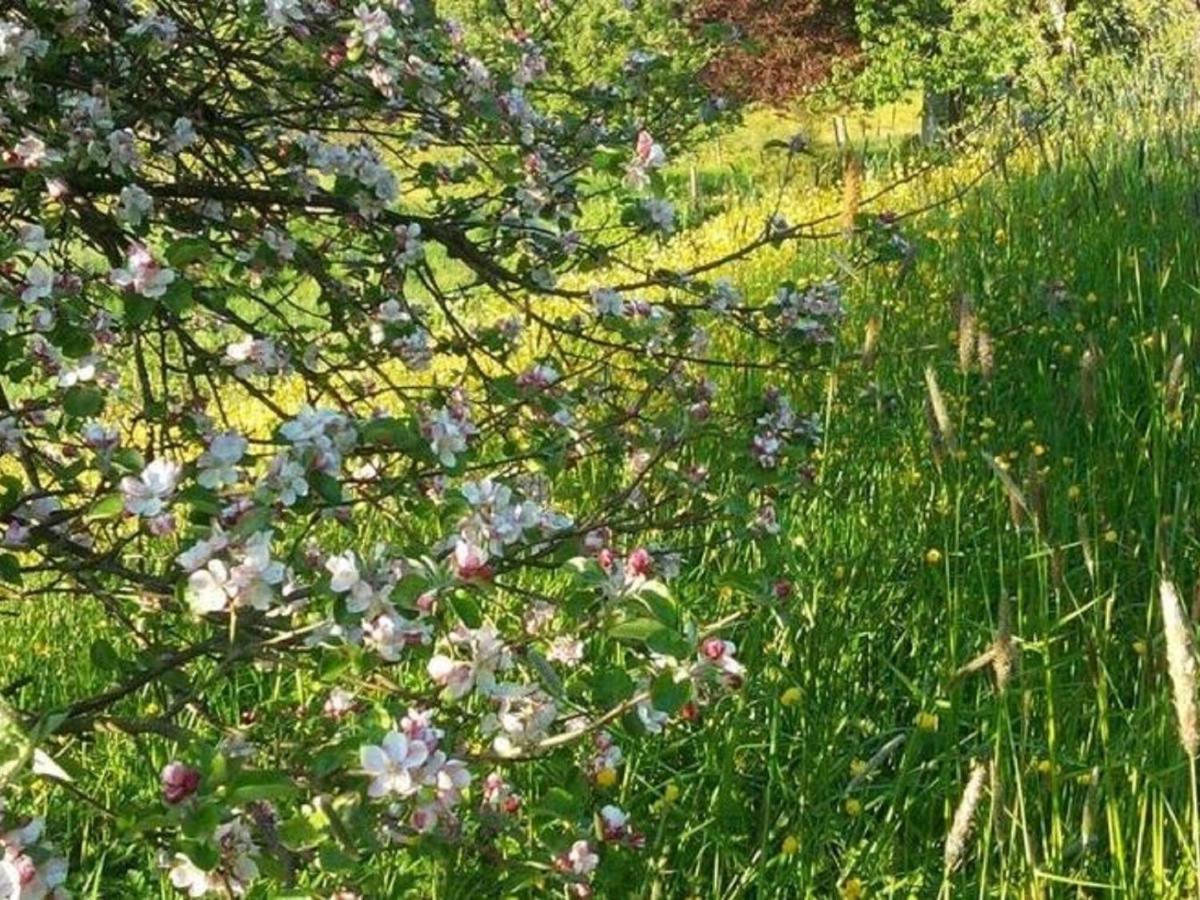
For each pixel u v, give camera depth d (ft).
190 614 6.59
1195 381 13.66
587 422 11.46
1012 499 8.70
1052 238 19.49
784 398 10.96
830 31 52.11
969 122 25.68
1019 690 8.63
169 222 11.87
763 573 10.47
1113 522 11.48
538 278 12.33
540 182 11.91
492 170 11.90
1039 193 22.02
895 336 16.79
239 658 7.07
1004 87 24.16
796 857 8.53
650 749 9.84
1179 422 11.30
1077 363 14.78
